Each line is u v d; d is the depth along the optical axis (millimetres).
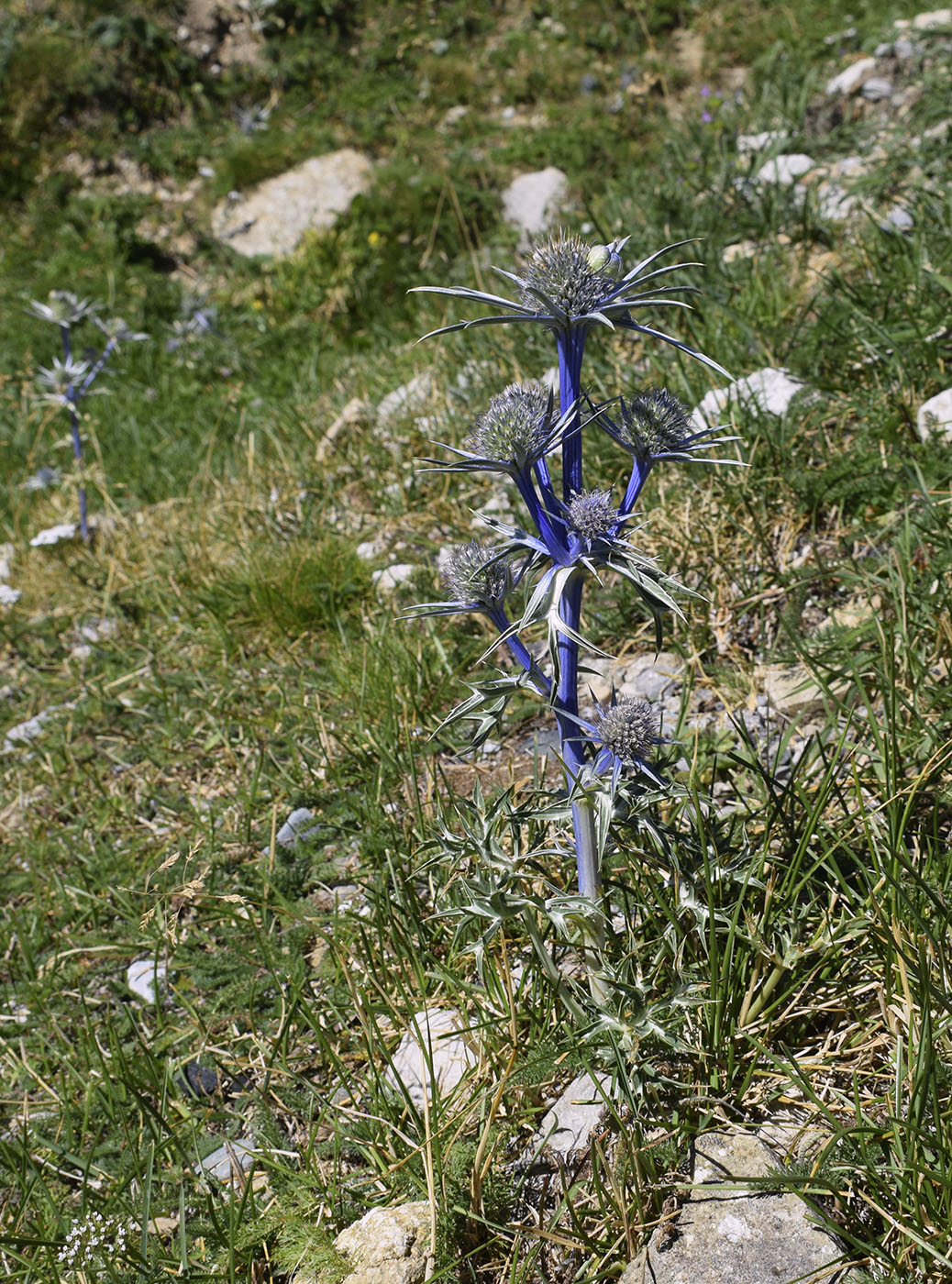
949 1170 768
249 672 1301
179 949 1002
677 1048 800
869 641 1019
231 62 3455
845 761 955
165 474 2035
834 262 1583
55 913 1071
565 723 803
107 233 2992
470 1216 801
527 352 1631
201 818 1103
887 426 1151
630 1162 800
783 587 1088
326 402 1987
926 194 1597
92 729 1327
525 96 3234
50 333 2752
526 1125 845
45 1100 949
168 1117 912
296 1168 868
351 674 1186
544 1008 867
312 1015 910
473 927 903
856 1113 798
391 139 3178
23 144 3248
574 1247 802
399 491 1530
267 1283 829
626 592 1101
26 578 1759
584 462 1298
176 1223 867
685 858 825
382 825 1023
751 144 2146
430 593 1292
